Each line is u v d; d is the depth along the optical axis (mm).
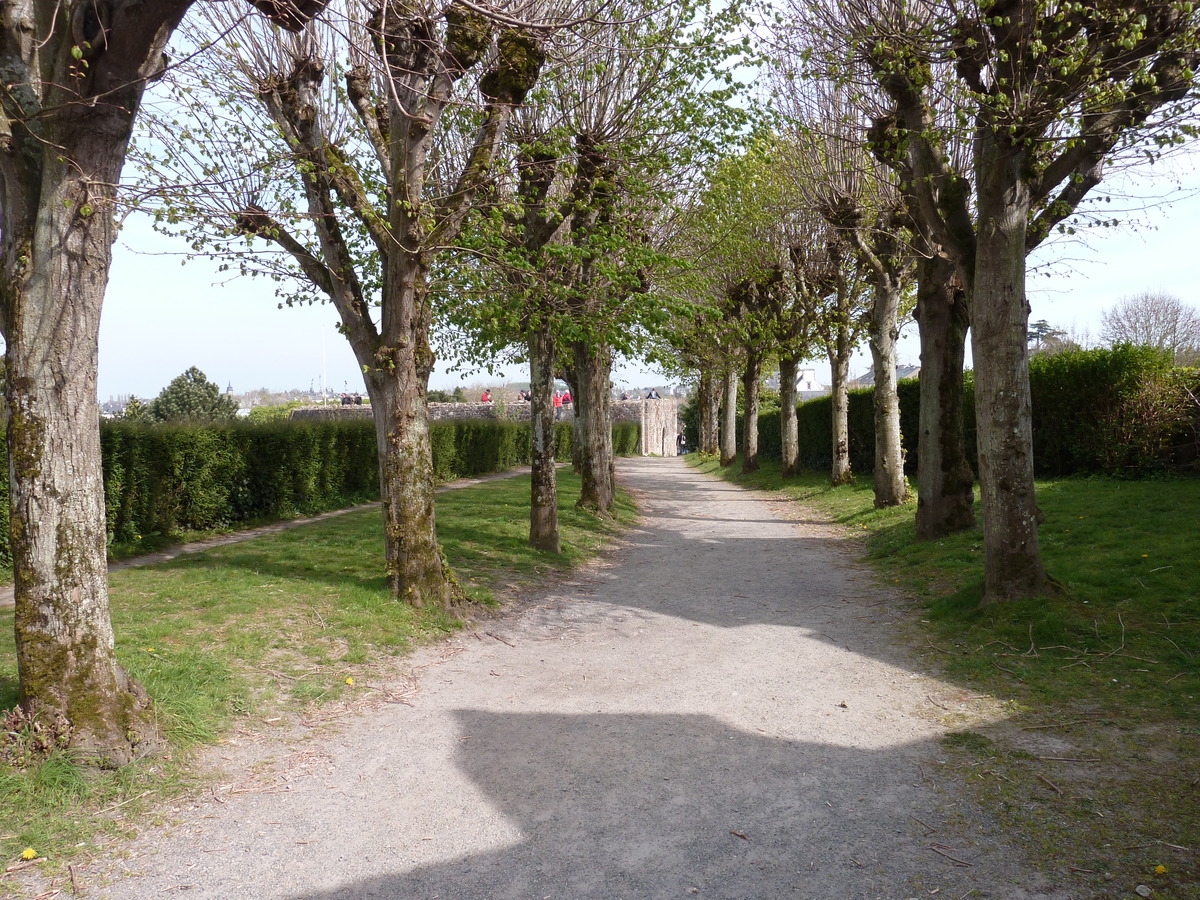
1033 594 7086
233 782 4359
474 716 5434
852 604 8656
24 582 4250
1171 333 37844
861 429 23016
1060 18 6270
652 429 59719
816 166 14047
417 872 3438
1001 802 3883
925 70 7625
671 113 10141
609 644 7340
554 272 10055
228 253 6867
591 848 3613
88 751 4191
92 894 3270
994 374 7168
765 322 21188
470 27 7422
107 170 4258
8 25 4145
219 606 7336
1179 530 8758
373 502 18703
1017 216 7059
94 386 4367
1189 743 4406
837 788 4152
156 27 4180
